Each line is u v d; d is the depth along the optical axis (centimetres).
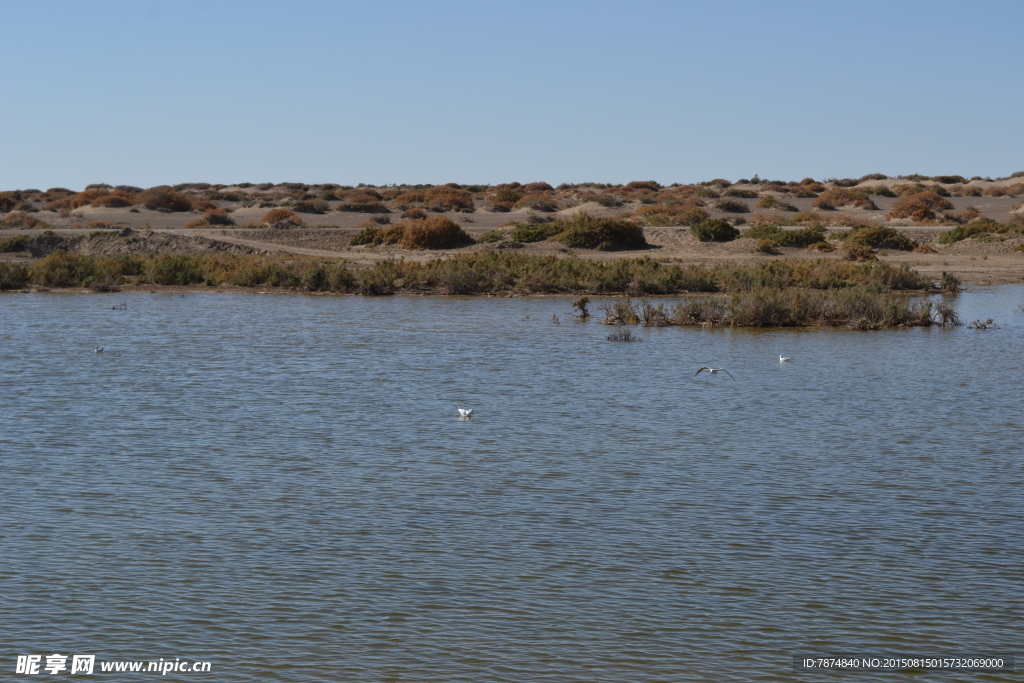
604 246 7356
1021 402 2405
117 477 1719
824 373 2841
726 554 1370
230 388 2578
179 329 3822
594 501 1596
